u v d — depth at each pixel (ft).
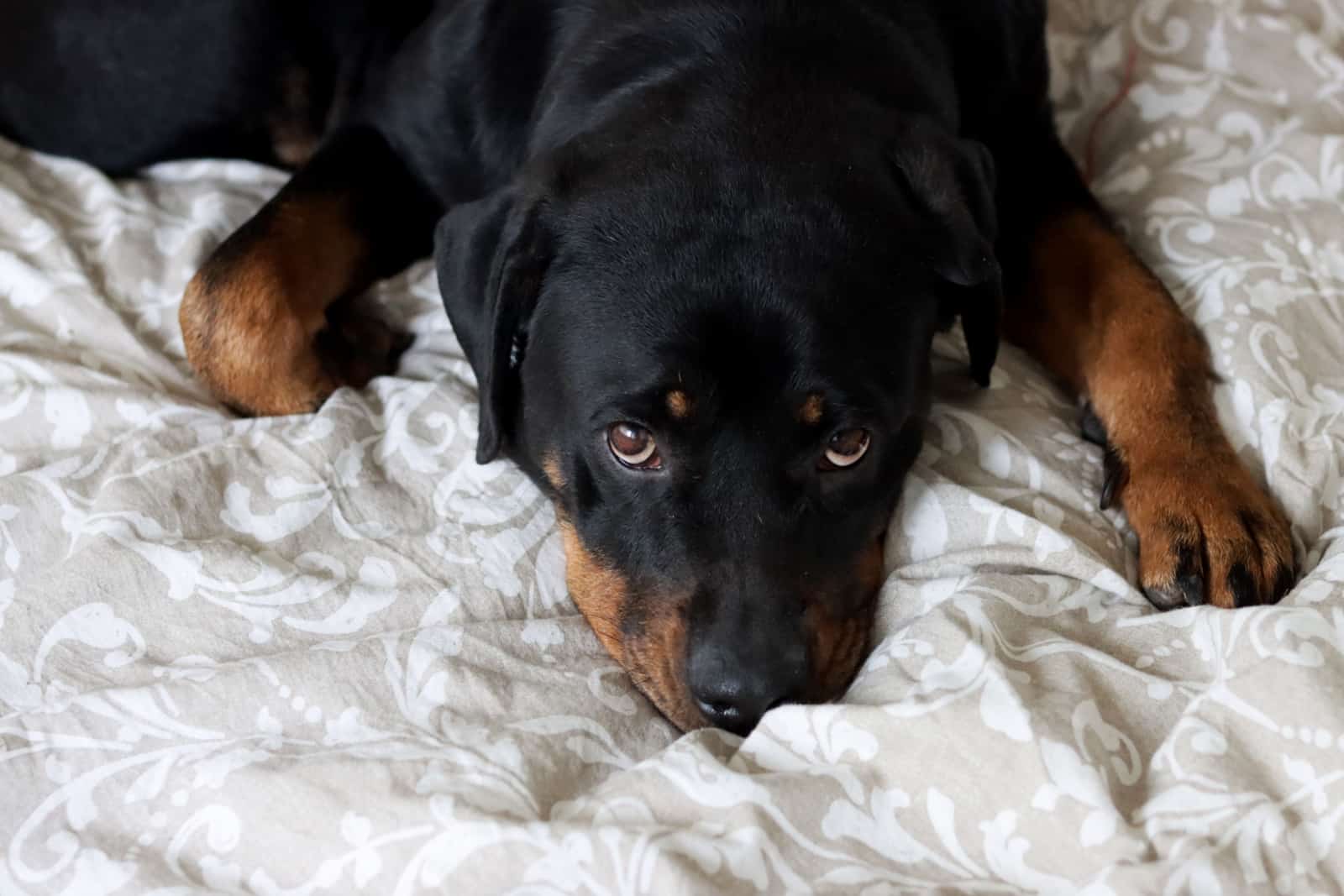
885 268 2.44
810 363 2.34
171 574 2.52
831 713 2.28
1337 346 2.89
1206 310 2.90
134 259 3.08
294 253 2.93
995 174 2.71
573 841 2.15
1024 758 2.22
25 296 2.98
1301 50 3.45
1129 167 3.29
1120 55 3.54
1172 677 2.39
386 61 3.26
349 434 2.73
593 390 2.41
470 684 2.40
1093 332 2.86
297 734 2.38
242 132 3.43
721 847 2.14
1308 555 2.58
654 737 2.41
